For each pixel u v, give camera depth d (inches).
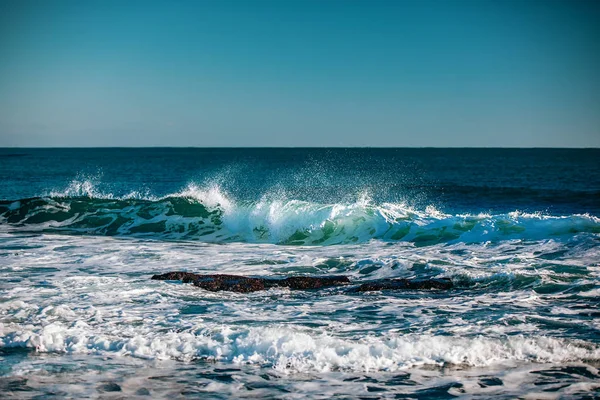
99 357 245.9
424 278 414.3
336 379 223.3
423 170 2741.1
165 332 277.0
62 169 2901.1
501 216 615.2
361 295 367.6
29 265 467.2
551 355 242.8
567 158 5019.7
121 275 429.7
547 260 457.7
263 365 237.9
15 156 6186.0
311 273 448.5
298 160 4473.4
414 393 209.9
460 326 287.9
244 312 319.3
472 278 405.4
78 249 552.7
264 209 727.7
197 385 217.0
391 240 605.3
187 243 618.2
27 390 210.1
